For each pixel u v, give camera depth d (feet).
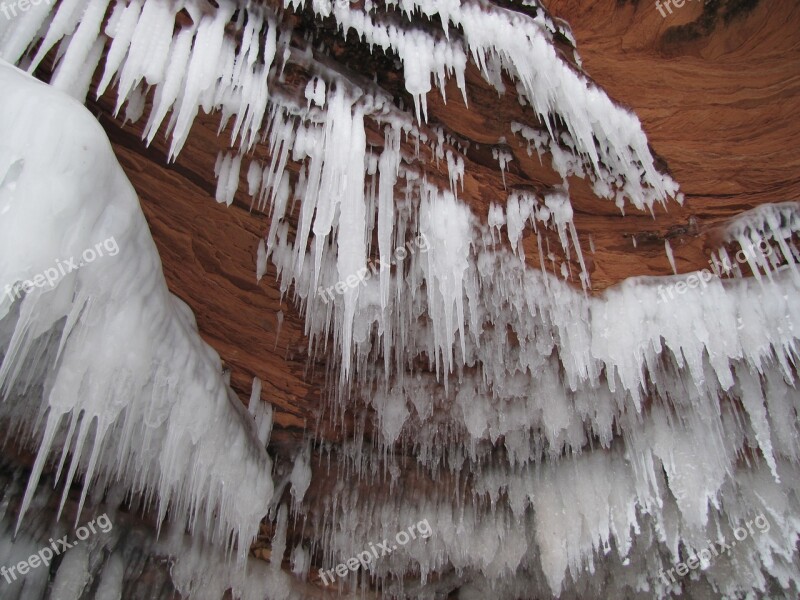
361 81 15.16
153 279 12.41
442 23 14.24
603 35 16.62
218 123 14.85
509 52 14.51
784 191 17.72
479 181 17.37
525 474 24.85
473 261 18.03
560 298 18.97
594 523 23.44
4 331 12.54
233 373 20.21
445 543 25.96
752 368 19.08
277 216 15.99
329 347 20.56
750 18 15.71
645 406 21.54
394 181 15.84
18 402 14.49
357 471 24.09
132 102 13.73
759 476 22.72
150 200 16.10
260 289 18.95
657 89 17.08
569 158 17.25
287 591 23.32
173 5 12.13
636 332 18.67
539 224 18.35
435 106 15.98
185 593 19.35
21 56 11.83
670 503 23.49
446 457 24.88
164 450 14.35
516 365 20.98
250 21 13.12
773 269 18.49
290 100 14.28
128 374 12.05
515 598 29.78
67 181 9.35
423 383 21.72
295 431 22.26
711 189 18.03
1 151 8.77
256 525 18.90
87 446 15.81
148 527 18.51
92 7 11.28
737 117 17.04
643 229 18.69
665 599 28.53
